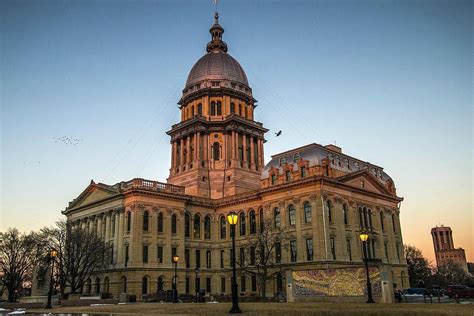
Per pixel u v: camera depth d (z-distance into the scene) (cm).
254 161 10100
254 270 7744
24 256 8481
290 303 3941
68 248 7262
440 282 14300
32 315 3152
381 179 9050
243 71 11150
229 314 2616
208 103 10188
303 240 7162
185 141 10119
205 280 8400
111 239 8000
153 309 3325
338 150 8481
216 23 11788
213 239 8750
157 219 7881
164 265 7712
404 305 3325
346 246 7256
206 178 9494
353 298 4241
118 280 7444
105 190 8394
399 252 8688
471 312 2414
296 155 7906
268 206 7838
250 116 10594
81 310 3691
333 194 7319
